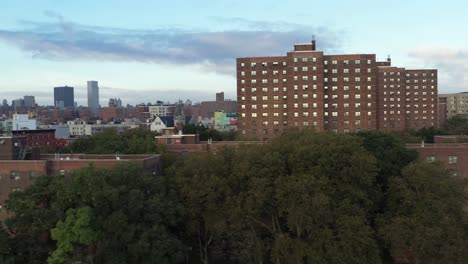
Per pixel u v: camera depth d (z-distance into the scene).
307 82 155.88
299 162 61.84
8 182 71.62
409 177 62.38
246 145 73.69
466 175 85.62
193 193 61.06
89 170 57.09
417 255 57.06
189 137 118.19
